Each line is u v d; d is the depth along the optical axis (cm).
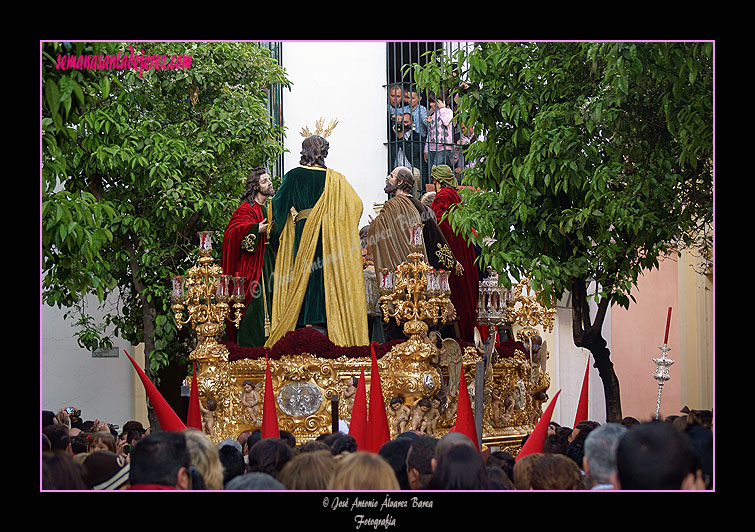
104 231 779
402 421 1139
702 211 1084
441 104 2020
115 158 1381
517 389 1310
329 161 1948
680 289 1772
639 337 1948
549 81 1104
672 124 938
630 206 1023
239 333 1256
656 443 429
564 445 786
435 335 1187
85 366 1650
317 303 1232
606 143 1059
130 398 1709
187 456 475
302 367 1157
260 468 556
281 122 1909
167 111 1552
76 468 498
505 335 1390
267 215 1267
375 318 1277
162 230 1517
